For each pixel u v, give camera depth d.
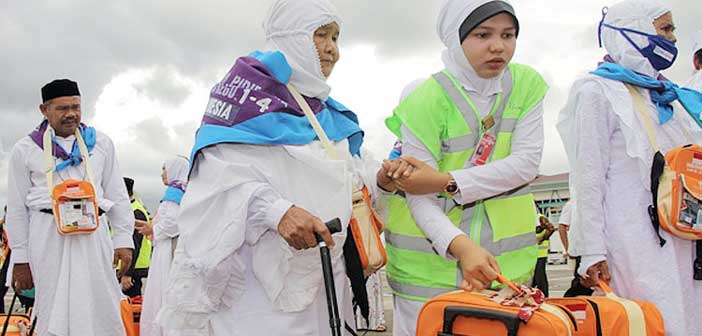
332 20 2.96
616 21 3.38
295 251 2.73
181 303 2.62
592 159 3.18
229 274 2.65
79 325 4.89
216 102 2.80
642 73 3.32
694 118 3.35
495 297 2.47
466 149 2.93
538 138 2.97
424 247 2.95
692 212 3.01
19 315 4.82
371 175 3.14
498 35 2.82
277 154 2.75
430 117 2.92
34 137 5.02
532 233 2.98
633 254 3.12
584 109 3.22
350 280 2.80
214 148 2.76
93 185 5.03
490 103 2.96
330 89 2.97
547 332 2.27
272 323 2.68
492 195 2.88
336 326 2.49
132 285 7.69
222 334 2.68
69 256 4.94
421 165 2.80
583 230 3.17
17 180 4.94
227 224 2.59
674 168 3.03
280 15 2.94
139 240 7.66
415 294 2.93
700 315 3.16
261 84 2.77
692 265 3.15
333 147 2.88
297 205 2.74
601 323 2.71
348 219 2.76
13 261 4.94
